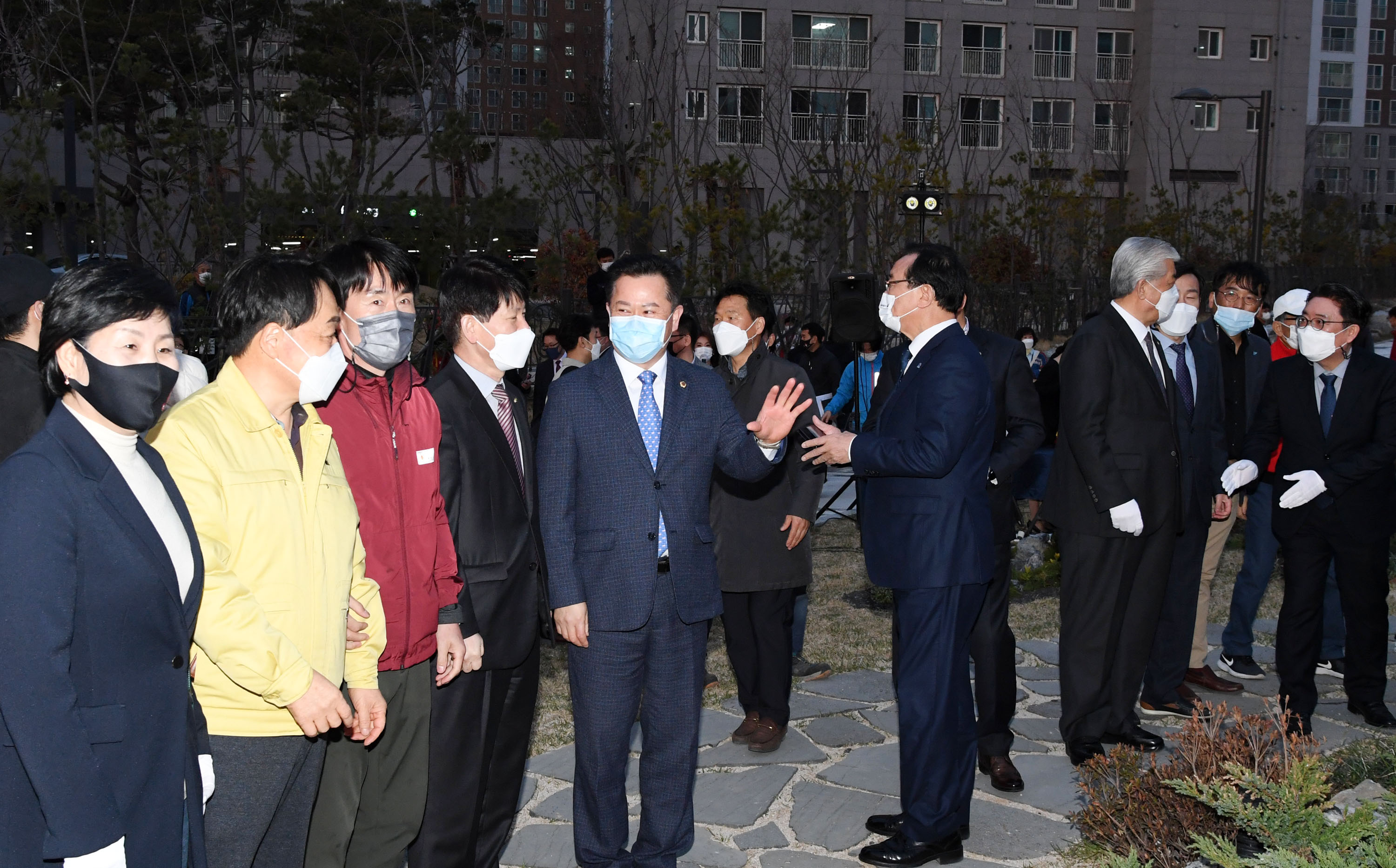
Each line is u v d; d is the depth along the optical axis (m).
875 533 3.70
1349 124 67.25
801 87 31.78
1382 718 4.82
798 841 3.81
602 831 3.37
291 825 2.68
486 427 3.26
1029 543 7.69
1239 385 5.68
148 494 2.21
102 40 18.77
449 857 3.18
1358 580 4.72
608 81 29.14
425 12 21.75
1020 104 35.59
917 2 36.25
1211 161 39.41
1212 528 5.32
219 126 18.91
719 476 4.59
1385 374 4.56
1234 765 2.94
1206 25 38.84
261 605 2.48
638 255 3.34
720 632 6.63
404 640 2.93
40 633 1.95
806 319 15.06
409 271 3.02
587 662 3.32
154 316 2.11
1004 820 3.94
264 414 2.54
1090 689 4.43
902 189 20.91
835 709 5.18
